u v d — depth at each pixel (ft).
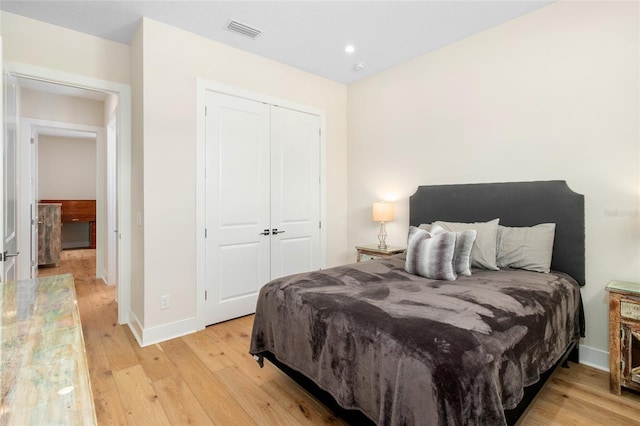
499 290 5.97
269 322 6.61
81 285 14.43
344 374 4.84
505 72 9.00
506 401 4.09
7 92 7.68
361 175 13.39
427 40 9.96
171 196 9.09
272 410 5.98
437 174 10.66
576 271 7.71
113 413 5.84
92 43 9.29
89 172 25.16
